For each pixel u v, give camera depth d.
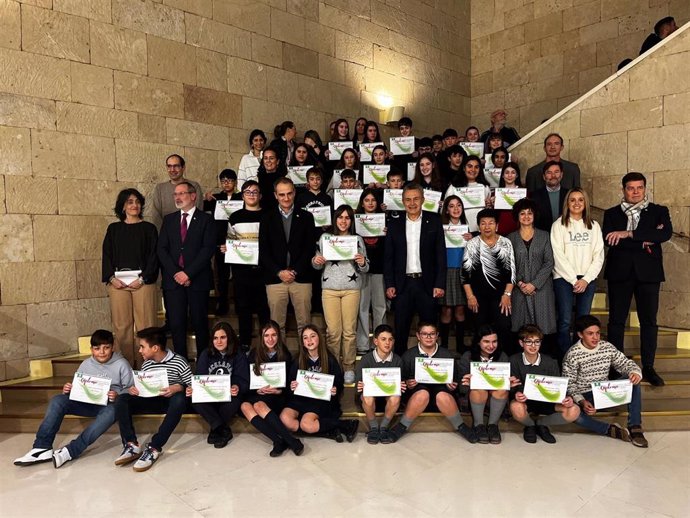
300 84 7.38
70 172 5.25
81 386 3.67
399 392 3.77
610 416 3.96
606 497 2.91
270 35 7.02
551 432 3.96
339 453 3.60
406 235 4.37
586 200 4.21
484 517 2.71
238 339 4.22
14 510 2.87
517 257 4.23
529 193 4.98
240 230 4.69
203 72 6.33
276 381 3.85
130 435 3.62
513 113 9.43
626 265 4.19
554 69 8.84
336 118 7.85
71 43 5.25
